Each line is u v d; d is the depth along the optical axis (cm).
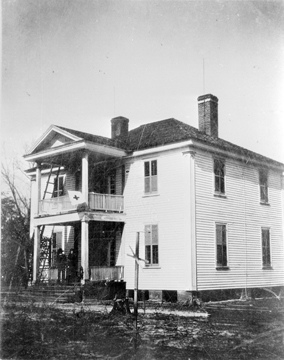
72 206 2420
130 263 2430
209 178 2350
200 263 2209
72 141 2394
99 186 2638
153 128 2658
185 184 2247
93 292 2220
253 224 2578
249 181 2609
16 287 2438
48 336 1256
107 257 2559
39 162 2628
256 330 1320
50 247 2769
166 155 2352
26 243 2817
